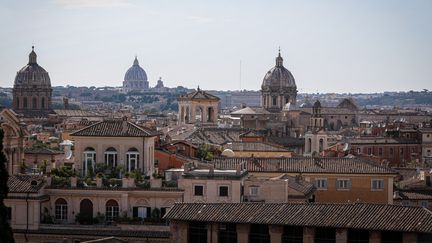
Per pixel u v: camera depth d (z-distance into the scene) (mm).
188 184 160375
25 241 156750
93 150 173000
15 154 190000
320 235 134625
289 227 136375
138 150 172000
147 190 160375
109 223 159500
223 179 159250
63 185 162000
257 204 141250
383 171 195875
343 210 135250
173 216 141375
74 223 160250
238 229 138500
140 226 156375
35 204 157375
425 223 128875
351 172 195250
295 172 194250
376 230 129875
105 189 160500
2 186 106625
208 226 140000
